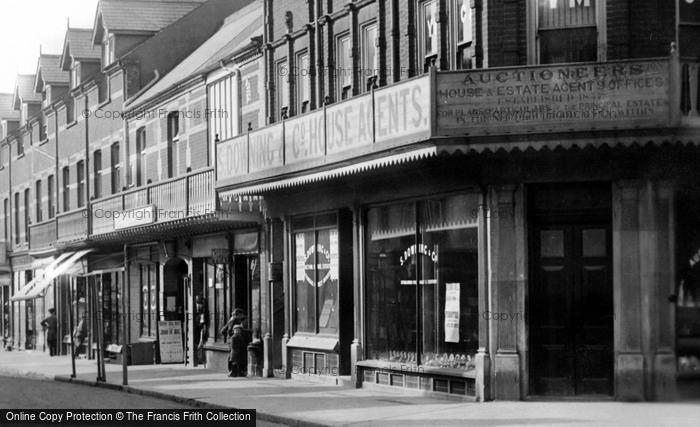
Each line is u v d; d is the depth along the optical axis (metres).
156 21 37.25
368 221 20.09
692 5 16.03
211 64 27.16
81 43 41.28
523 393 16.19
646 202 15.67
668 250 15.70
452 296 17.52
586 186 16.11
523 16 16.44
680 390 15.59
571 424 13.48
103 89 37.38
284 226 23.27
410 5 18.72
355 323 20.27
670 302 15.65
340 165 18.44
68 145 41.44
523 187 16.25
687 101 15.05
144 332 32.00
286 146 20.38
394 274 19.27
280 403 17.72
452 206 17.56
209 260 27.62
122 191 32.59
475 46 16.73
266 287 23.94
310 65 22.30
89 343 35.75
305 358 22.36
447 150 15.67
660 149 15.54
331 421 14.98
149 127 32.03
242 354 24.48
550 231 16.31
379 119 17.20
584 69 15.16
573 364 16.12
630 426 13.13
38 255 43.22
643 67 14.95
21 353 43.12
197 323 28.53
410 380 18.61
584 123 15.11
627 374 15.63
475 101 15.56
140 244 32.31
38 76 46.38
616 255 15.79
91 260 37.03
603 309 16.06
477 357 16.59
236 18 34.66
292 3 23.19
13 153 51.00
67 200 42.16
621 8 15.88
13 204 50.62
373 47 20.16
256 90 24.92
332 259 21.30
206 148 27.69
